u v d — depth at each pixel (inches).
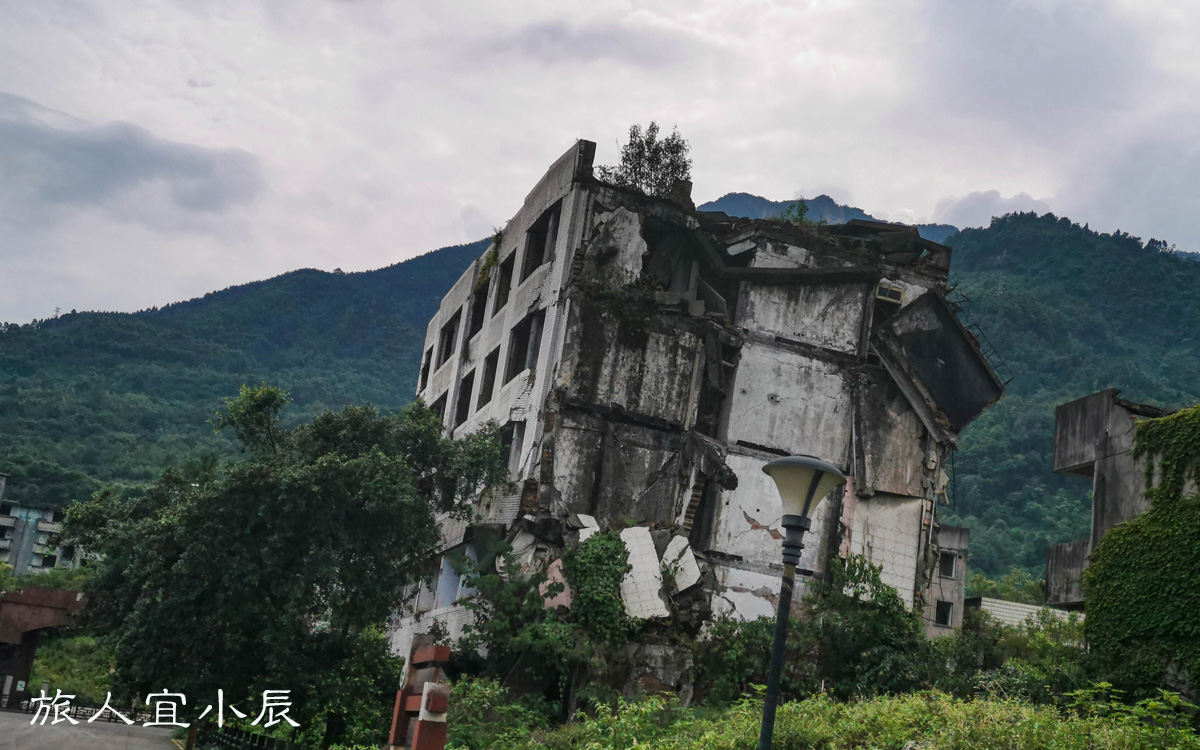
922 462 1273.4
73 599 1529.3
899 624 1104.8
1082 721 626.8
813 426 1243.8
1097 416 1082.7
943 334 1307.8
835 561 1165.7
